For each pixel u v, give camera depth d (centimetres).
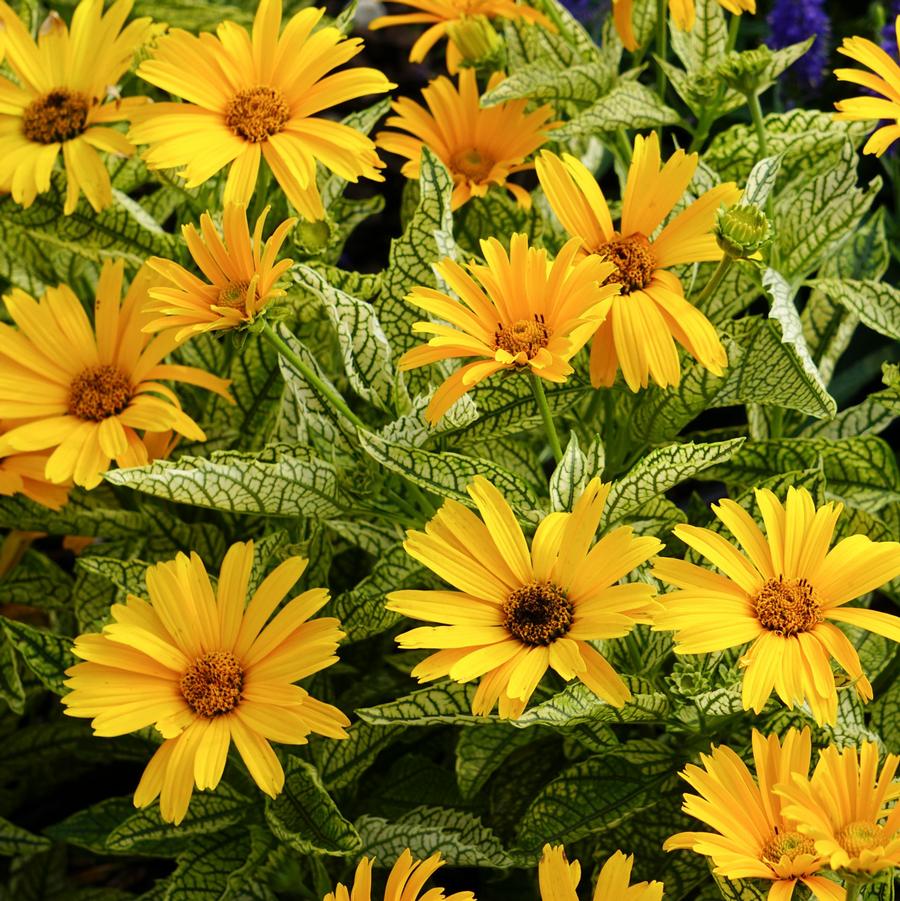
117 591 97
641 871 93
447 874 100
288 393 94
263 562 93
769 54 95
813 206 97
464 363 93
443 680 93
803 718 91
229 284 88
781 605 84
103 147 97
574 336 86
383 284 95
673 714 90
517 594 85
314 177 92
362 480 92
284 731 86
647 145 90
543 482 97
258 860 92
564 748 96
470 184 101
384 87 94
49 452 96
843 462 96
